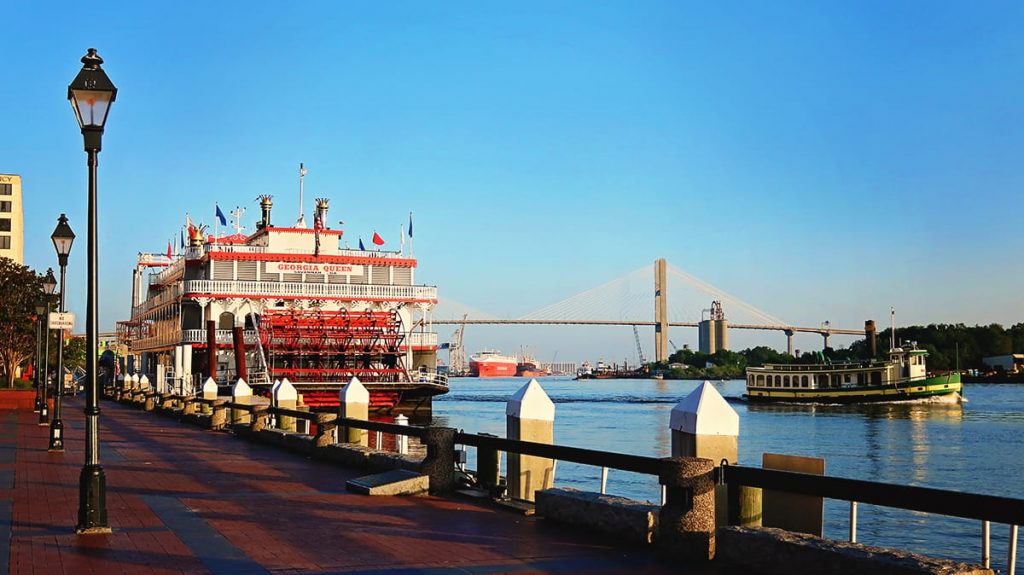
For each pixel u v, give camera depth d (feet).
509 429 52.42
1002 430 222.28
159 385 242.78
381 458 63.05
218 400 114.83
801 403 328.49
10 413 156.56
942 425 239.50
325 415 75.10
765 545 32.81
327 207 256.52
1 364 256.52
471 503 50.42
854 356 607.37
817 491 32.24
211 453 81.41
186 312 244.83
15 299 221.46
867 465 155.12
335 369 227.40
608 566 34.91
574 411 307.58
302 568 34.68
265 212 261.03
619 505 40.16
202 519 45.47
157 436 102.94
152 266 357.41
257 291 236.22
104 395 262.88
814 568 30.94
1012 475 141.18
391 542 39.58
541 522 44.29
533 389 51.57
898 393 311.06
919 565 27.81
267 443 89.97
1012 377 542.98
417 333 250.57
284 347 222.69
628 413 294.25
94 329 42.57
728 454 39.42
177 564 35.32
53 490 56.03
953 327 606.14
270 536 40.98
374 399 224.12
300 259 244.63
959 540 81.35
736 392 521.65
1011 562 27.94
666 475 35.96
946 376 314.96
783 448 182.50
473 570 34.35
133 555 36.88
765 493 36.76
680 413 40.40
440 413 286.05
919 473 144.25
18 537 40.60
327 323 224.74
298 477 62.85
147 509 48.57
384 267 253.44
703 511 35.35
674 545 35.65
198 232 261.24
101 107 43.57
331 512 47.50
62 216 94.84
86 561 35.76
